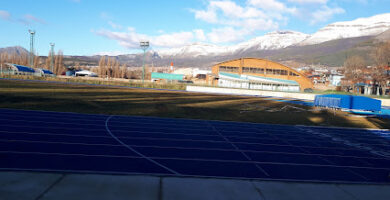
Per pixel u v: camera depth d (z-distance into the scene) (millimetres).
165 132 15883
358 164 11477
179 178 7617
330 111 36031
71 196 5848
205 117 25062
